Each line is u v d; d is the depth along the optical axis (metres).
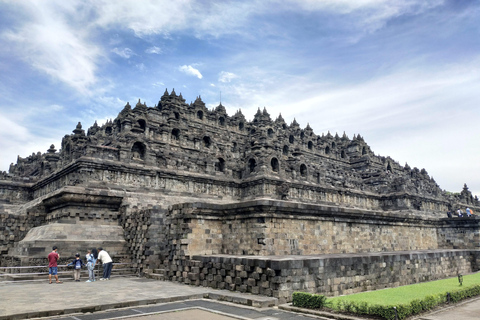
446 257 35.66
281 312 18.28
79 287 24.73
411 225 43.44
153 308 18.83
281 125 89.00
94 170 45.00
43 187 55.47
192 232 28.09
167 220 30.62
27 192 58.94
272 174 59.19
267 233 26.73
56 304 18.36
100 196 39.16
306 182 64.06
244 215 28.09
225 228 29.59
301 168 66.12
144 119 61.56
